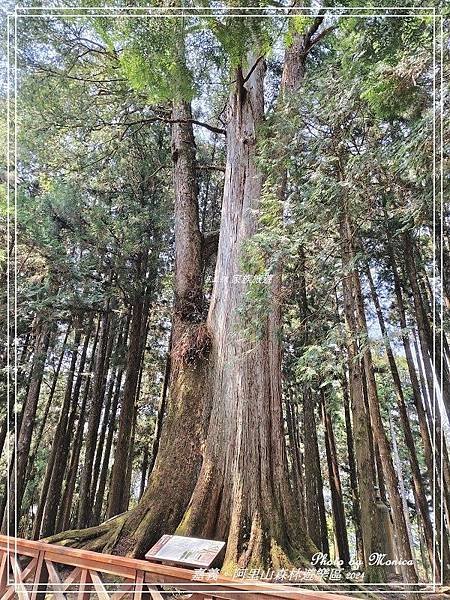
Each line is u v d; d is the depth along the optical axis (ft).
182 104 21.40
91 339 32.24
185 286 18.11
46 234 21.17
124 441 25.91
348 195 11.13
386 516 14.61
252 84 18.57
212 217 32.14
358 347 11.14
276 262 11.42
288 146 13.43
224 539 11.89
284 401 31.99
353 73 10.75
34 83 20.20
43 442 32.14
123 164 26.61
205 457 13.47
